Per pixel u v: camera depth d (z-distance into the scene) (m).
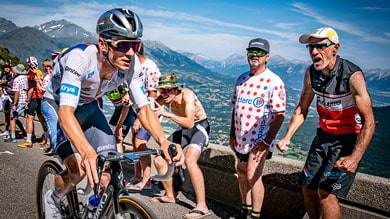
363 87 2.52
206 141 4.02
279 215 3.62
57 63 2.55
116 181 2.01
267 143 3.30
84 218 2.36
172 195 4.20
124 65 2.17
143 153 1.99
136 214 1.92
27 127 7.32
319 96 2.81
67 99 2.12
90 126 2.57
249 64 3.46
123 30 2.05
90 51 2.27
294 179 3.49
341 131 2.73
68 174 2.45
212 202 4.22
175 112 4.12
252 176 3.35
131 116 5.02
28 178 5.00
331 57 2.62
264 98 3.38
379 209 2.87
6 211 3.71
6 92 8.20
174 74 3.88
